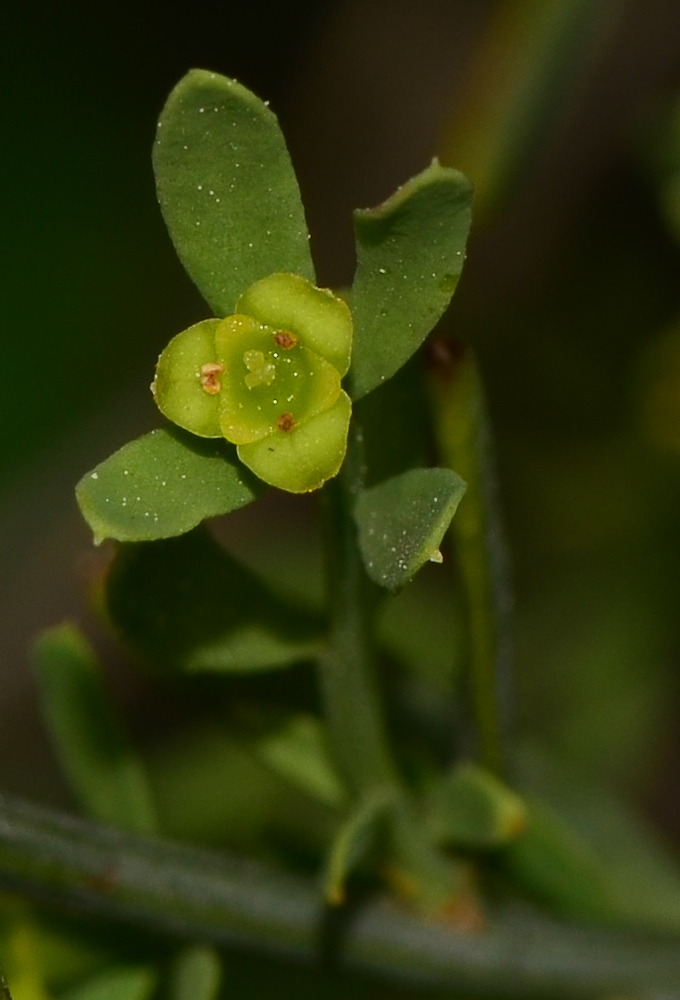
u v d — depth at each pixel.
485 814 0.08
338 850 0.08
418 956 0.08
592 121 0.13
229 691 0.08
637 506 0.13
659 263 0.13
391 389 0.08
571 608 0.13
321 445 0.07
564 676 0.12
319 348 0.07
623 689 0.12
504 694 0.08
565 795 0.09
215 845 0.10
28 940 0.08
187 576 0.08
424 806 0.08
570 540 0.13
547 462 0.13
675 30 0.13
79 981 0.08
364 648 0.08
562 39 0.10
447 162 0.10
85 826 0.08
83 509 0.07
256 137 0.07
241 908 0.08
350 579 0.08
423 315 0.07
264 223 0.08
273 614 0.08
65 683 0.08
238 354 0.07
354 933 0.08
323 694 0.08
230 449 0.07
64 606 0.14
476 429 0.08
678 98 0.12
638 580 0.13
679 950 0.09
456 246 0.07
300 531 0.14
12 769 0.14
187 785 0.10
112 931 0.08
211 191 0.07
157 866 0.08
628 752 0.12
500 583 0.08
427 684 0.09
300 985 0.09
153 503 0.07
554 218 0.13
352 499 0.08
